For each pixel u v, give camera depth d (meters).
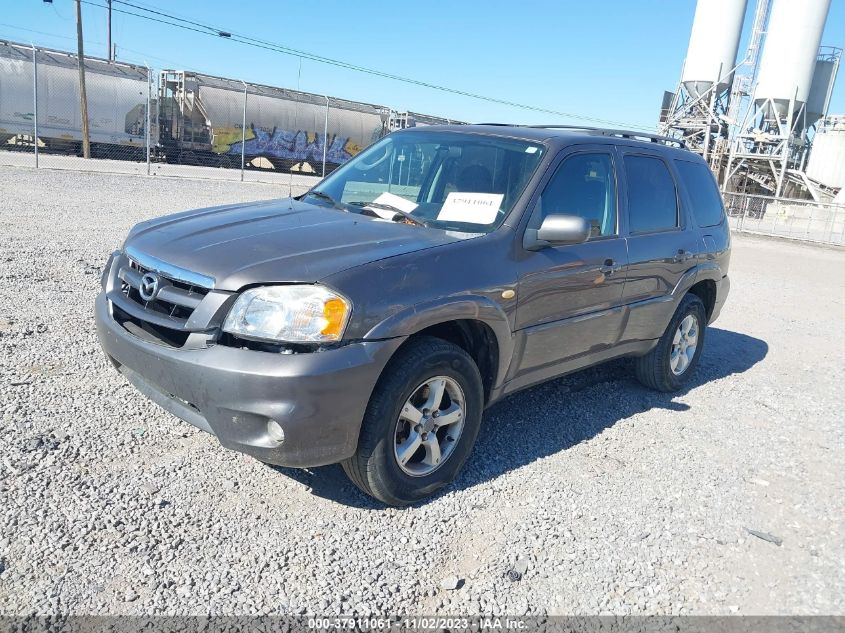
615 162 4.66
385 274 3.14
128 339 3.26
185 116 30.23
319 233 3.52
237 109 31.11
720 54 38.31
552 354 4.16
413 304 3.17
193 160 31.14
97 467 3.45
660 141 5.54
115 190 15.93
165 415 4.10
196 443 3.81
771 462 4.41
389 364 3.17
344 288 2.99
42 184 15.48
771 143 39.09
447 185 4.13
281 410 2.86
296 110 33.03
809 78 37.72
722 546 3.36
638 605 2.87
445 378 3.40
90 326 5.55
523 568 3.02
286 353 2.90
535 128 4.70
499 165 4.13
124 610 2.52
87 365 4.72
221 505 3.26
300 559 2.93
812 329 8.95
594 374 5.86
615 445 4.43
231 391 2.88
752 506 3.79
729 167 38.75
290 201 4.46
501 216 3.83
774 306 10.39
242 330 2.93
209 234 3.52
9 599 2.50
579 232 3.65
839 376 6.71
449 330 3.70
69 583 2.62
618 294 4.53
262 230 3.56
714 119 38.81
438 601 2.77
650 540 3.35
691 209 5.43
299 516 3.24
